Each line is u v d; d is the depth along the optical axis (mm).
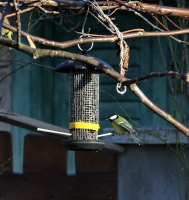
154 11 6738
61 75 16250
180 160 8609
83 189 9469
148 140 8984
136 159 9195
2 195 9602
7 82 15320
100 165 9477
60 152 9602
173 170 9031
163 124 15695
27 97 15562
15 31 5891
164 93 15688
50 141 9641
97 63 5520
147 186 9125
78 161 9539
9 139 9695
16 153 15570
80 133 8750
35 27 15492
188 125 15203
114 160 9438
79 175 9500
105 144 8445
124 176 9250
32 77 15617
